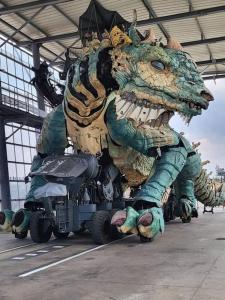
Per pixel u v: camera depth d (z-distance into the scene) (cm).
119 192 1127
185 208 1380
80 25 1091
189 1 1806
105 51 945
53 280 570
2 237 1141
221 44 2316
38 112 2134
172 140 1039
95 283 541
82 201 990
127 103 909
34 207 1075
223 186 1742
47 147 1095
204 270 593
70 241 1001
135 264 661
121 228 882
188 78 916
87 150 1002
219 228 1196
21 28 1861
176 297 459
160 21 1834
